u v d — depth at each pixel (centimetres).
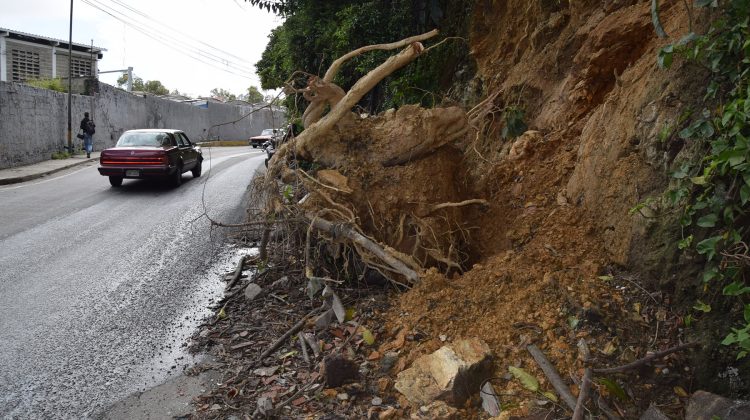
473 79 964
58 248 881
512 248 543
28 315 606
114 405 427
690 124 409
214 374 469
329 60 1370
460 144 753
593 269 452
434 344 428
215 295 670
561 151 625
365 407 392
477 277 483
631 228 443
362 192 585
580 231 495
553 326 409
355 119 632
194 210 1202
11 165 2005
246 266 772
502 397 373
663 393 363
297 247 630
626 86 520
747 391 344
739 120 343
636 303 414
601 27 645
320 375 430
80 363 496
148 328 573
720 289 368
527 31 854
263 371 457
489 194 633
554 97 721
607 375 369
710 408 323
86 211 1192
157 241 936
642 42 602
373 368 430
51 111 2339
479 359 387
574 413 330
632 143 473
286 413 392
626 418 349
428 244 564
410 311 476
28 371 481
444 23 1117
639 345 388
